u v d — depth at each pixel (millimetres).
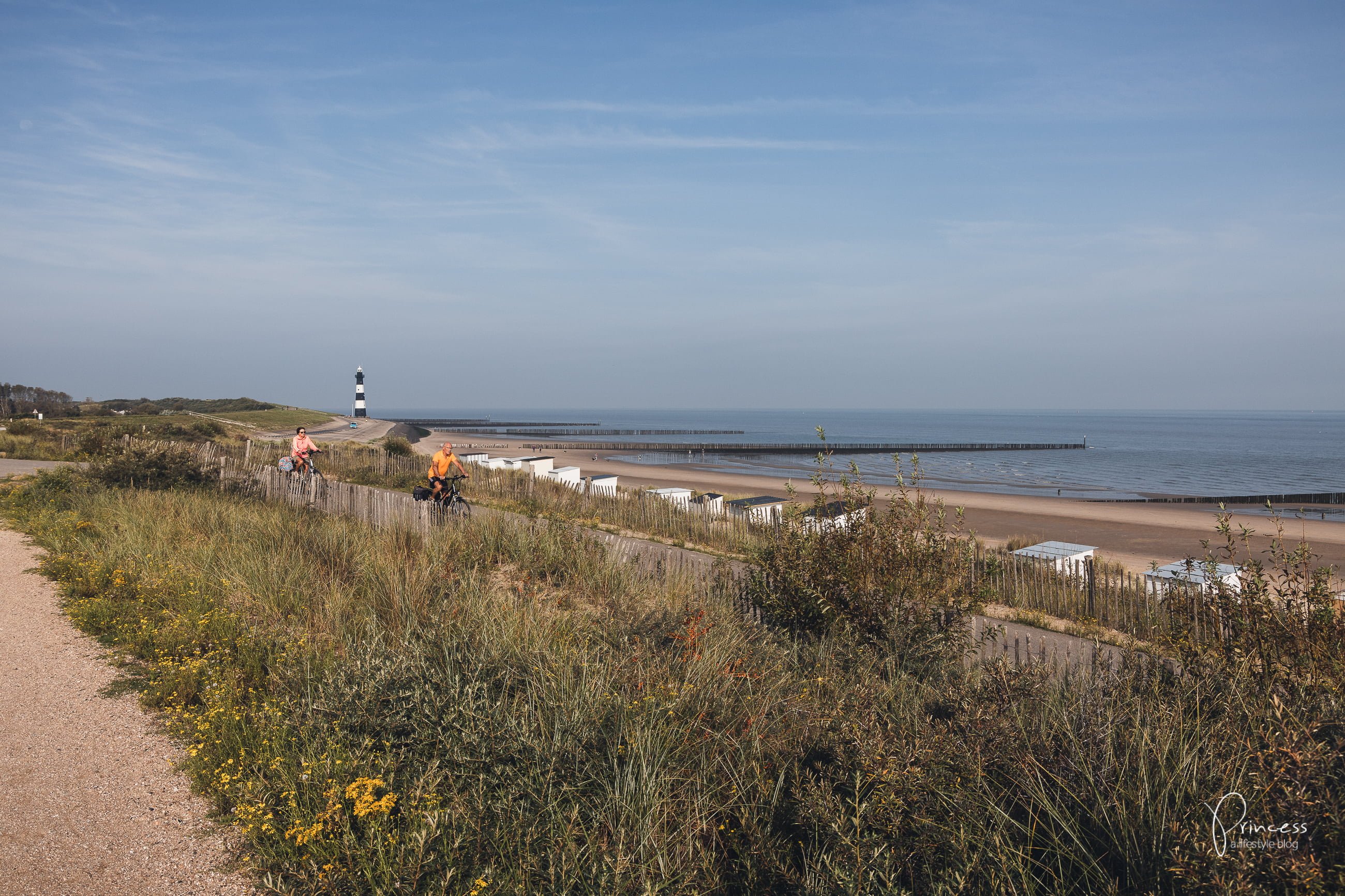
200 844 3740
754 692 5145
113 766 4539
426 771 3984
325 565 9438
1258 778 3029
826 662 5969
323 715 4484
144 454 17422
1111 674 5406
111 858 3592
